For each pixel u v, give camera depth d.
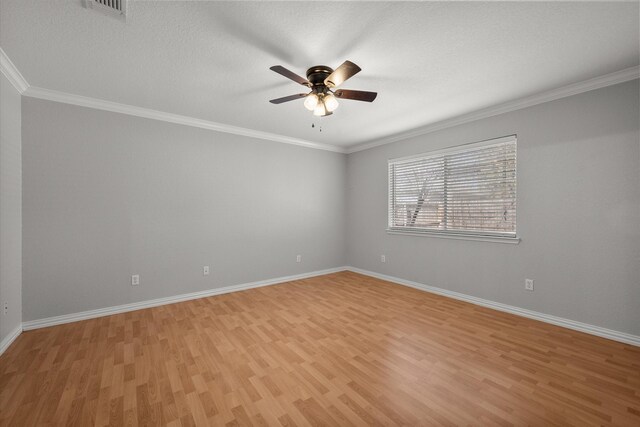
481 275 3.34
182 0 1.53
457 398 1.68
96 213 2.99
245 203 4.07
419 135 4.03
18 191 2.54
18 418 1.52
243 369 2.00
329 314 3.06
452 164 3.66
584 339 2.43
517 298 3.02
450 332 2.59
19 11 1.60
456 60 2.16
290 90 2.71
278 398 1.69
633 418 1.51
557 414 1.54
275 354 2.21
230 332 2.61
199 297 3.65
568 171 2.65
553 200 2.75
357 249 5.09
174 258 3.48
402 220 4.36
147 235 3.29
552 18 1.68
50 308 2.75
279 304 3.40
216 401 1.66
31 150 2.66
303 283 4.38
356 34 1.84
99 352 2.24
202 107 3.16
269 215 4.32
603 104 2.45
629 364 2.02
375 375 1.92
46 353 2.22
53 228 2.77
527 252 2.93
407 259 4.22
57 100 2.77
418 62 2.18
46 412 1.57
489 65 2.23
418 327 2.71
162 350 2.27
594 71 2.33
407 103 3.01
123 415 1.55
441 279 3.77
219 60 2.16
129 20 1.70
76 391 1.75
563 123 2.67
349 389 1.77
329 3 1.56
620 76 2.33
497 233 3.19
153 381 1.85
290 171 4.55
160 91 2.73
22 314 2.62
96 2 1.53
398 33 1.83
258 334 2.57
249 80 2.49
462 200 3.54
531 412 1.56
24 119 2.62
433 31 1.81
